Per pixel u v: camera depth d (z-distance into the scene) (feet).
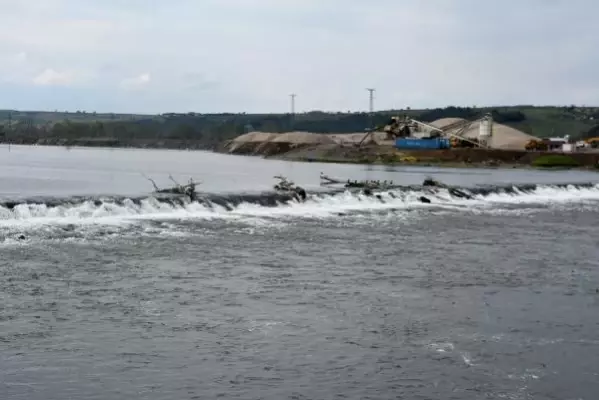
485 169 413.59
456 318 81.82
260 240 127.85
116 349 67.82
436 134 500.74
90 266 100.37
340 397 59.41
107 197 154.10
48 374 61.41
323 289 93.25
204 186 230.68
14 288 86.89
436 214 179.93
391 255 118.62
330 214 169.48
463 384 62.90
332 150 520.01
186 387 60.03
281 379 62.49
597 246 135.33
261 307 83.51
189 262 106.22
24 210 136.56
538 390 62.28
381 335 74.84
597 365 68.28
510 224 165.17
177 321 76.89
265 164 449.89
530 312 85.20
